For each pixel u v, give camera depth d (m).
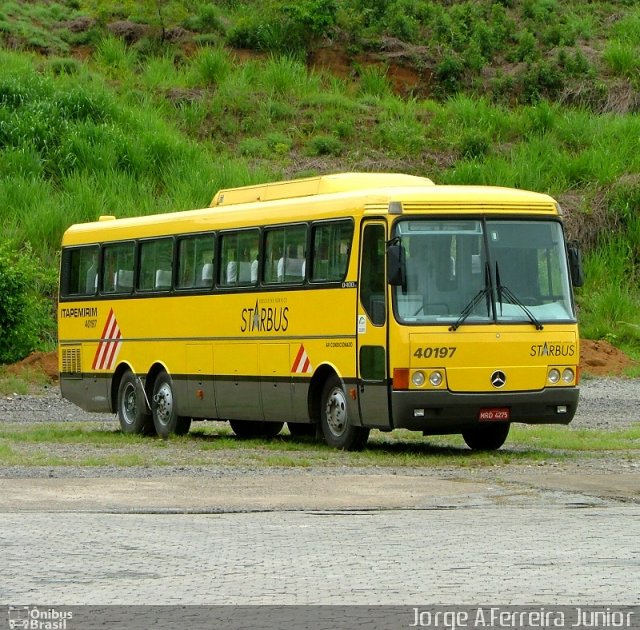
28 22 73.06
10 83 63.06
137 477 22.64
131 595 13.24
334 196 27.56
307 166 63.09
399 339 25.48
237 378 30.14
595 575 14.19
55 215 54.12
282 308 28.72
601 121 68.06
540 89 71.69
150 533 17.12
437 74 72.50
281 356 28.72
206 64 70.38
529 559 15.17
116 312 34.59
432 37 75.00
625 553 15.55
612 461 25.34
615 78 72.50
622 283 57.31
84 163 58.94
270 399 29.14
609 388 45.09
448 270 26.05
